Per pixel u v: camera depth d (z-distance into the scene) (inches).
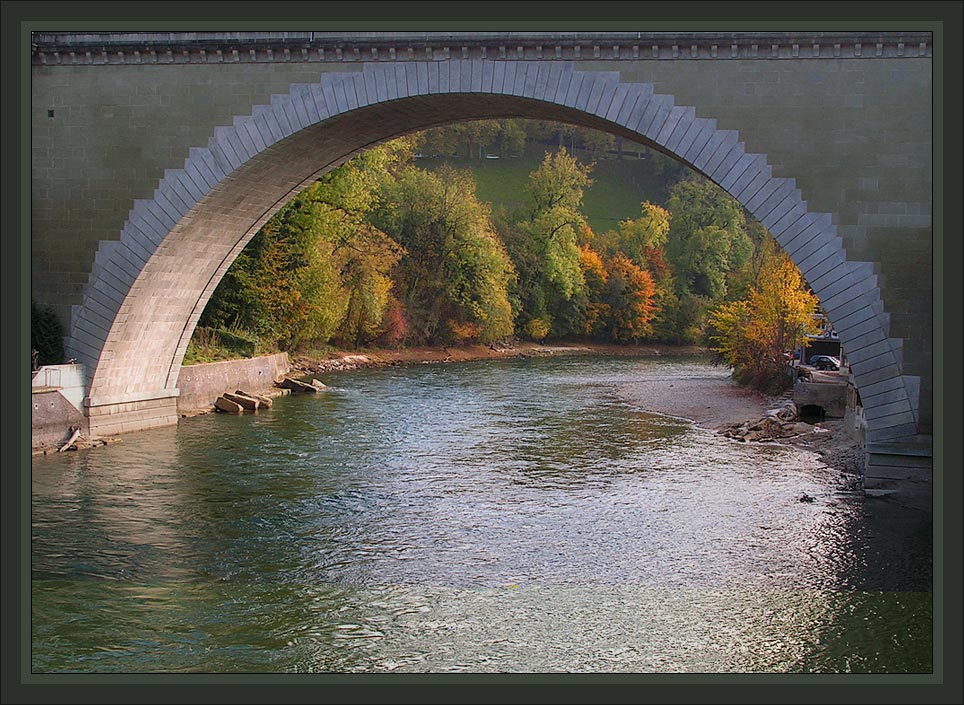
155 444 1275.8
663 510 949.2
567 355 3390.7
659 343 3838.6
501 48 1082.7
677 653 610.9
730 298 2485.2
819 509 954.7
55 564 775.7
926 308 994.1
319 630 644.1
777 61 1021.2
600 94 1063.0
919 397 992.9
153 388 1407.5
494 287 3166.8
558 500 989.2
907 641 633.0
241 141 1166.3
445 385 2119.8
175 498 985.5
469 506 964.0
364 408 1683.1
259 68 1156.5
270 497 994.1
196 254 1306.6
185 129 1181.1
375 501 981.2
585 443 1331.2
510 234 3565.5
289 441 1317.7
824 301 1017.5
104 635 631.8
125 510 938.7
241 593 714.2
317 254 2193.7
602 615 674.8
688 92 1041.5
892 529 885.8
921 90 997.8
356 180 2255.2
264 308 2016.5
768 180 1025.5
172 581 738.2
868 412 1004.6
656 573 764.0
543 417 1590.8
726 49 1027.9
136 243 1200.8
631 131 1069.8
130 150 1194.6
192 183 1182.3
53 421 1217.4
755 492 1024.9
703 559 797.9
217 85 1168.8
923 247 999.0
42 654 601.6
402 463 1173.7
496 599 705.0
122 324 1245.7
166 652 605.9
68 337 1230.9
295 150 1222.3
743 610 687.1
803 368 1868.8
